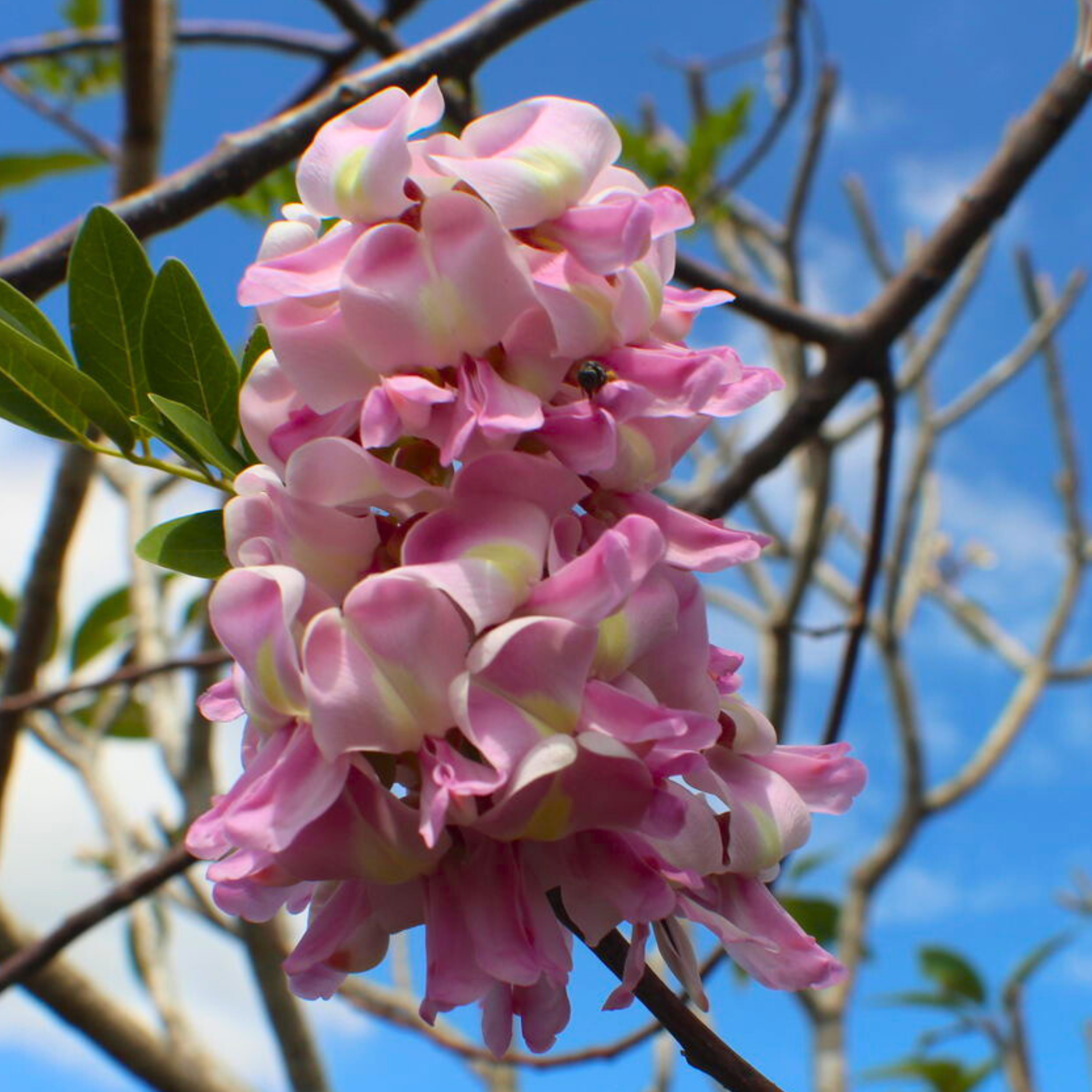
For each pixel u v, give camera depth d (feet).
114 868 2.22
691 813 0.84
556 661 0.80
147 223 1.29
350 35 1.80
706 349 0.87
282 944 2.04
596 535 0.84
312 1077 2.00
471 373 0.82
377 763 0.83
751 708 0.91
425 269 0.82
